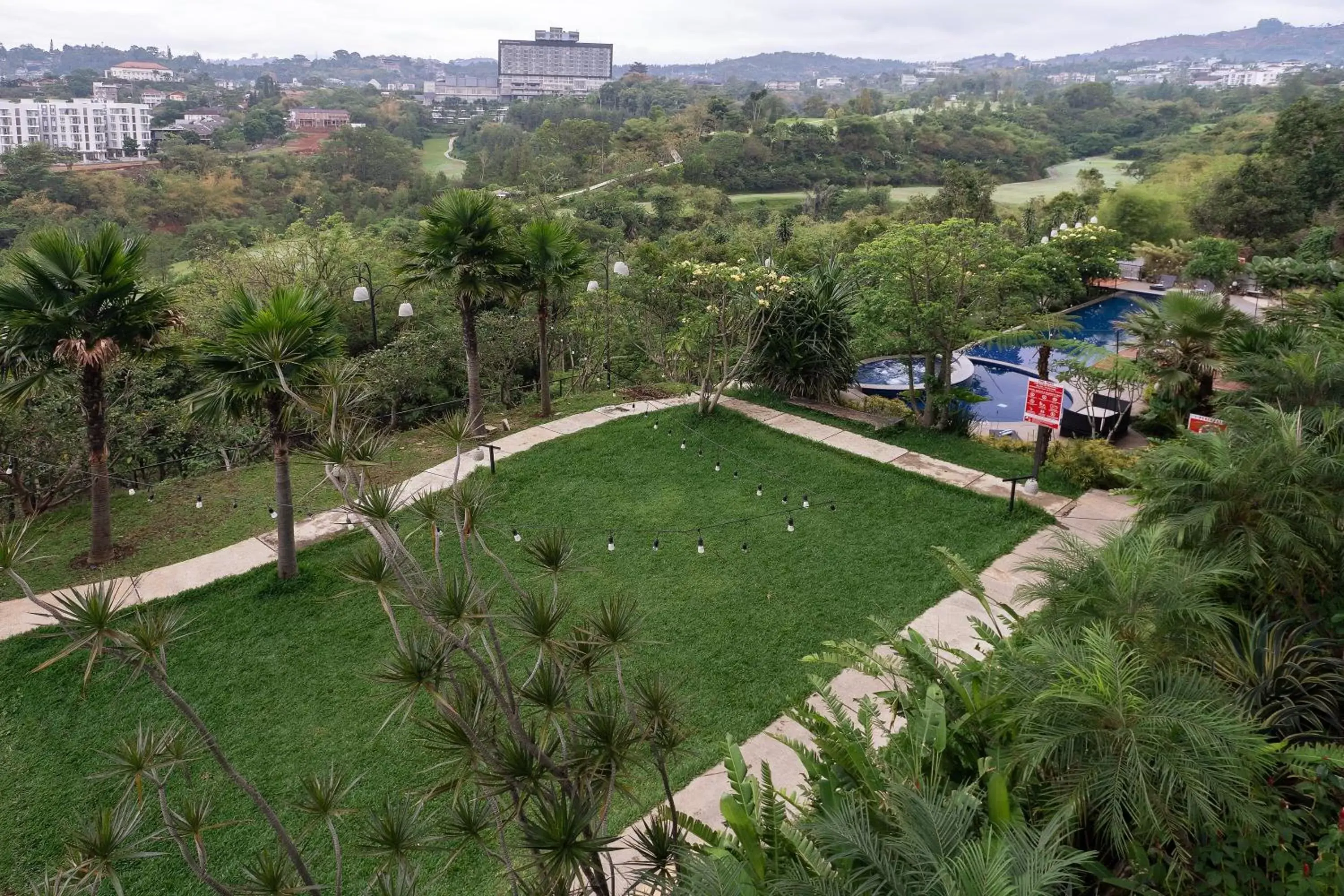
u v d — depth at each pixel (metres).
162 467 15.80
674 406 17.02
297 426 10.76
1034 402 12.41
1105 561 5.72
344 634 9.81
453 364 19.33
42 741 8.17
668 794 4.64
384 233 46.41
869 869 3.63
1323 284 25.31
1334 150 34.28
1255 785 4.23
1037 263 17.23
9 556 4.02
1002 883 3.17
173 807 7.29
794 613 10.03
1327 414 7.39
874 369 22.86
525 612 4.31
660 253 28.89
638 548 11.65
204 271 26.03
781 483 13.61
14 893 6.57
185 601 10.38
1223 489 6.54
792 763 7.58
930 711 4.85
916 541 11.66
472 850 6.66
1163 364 15.38
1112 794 3.94
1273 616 6.16
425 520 4.65
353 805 7.30
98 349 10.20
